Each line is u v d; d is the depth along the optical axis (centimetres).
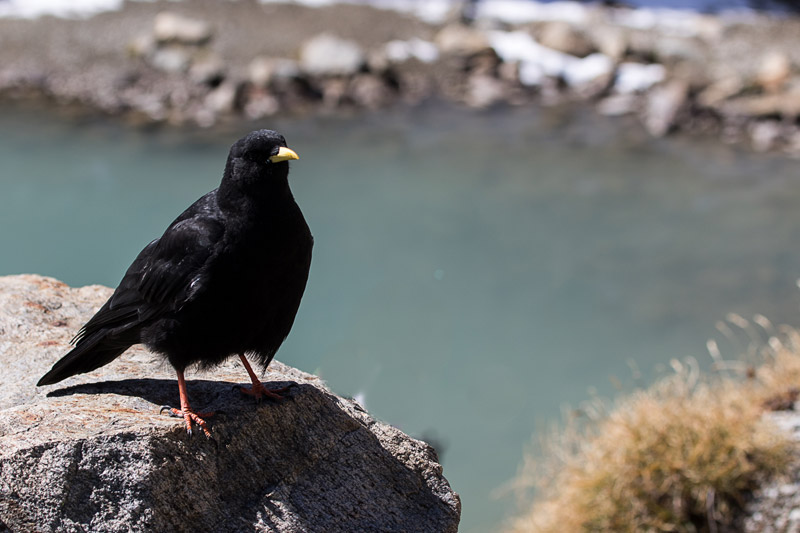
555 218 1461
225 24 2181
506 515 843
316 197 1510
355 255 1342
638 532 695
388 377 1068
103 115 1791
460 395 1038
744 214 1484
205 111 1836
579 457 767
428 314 1192
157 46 2038
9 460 349
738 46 2242
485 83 2081
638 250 1359
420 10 2389
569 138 1822
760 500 688
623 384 1045
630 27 2353
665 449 713
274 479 397
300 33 2184
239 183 387
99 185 1453
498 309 1214
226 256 384
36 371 445
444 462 929
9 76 1922
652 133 1859
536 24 2356
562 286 1255
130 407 403
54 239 1273
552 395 1026
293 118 1845
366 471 417
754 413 739
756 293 1238
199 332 389
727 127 1878
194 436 383
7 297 521
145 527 357
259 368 479
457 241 1380
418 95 2017
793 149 1778
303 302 1226
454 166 1658
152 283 393
